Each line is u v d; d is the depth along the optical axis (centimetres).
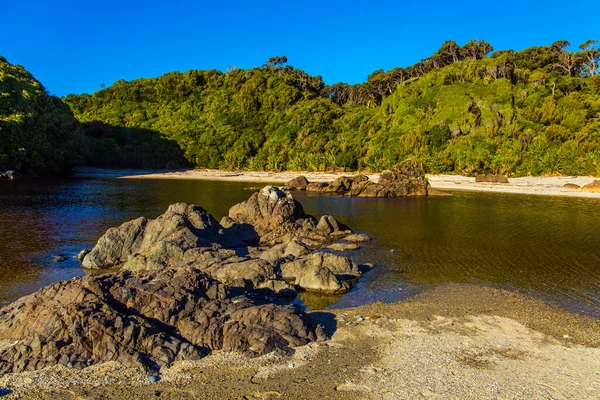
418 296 1911
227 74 17362
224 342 1354
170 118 14188
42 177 8719
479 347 1387
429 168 9231
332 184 6825
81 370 1215
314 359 1295
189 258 2245
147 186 7419
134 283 1538
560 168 8269
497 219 4041
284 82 15888
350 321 1605
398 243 3014
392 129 11281
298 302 1847
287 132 12500
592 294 1931
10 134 8188
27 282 2114
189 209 2852
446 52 14825
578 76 13362
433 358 1308
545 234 3312
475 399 1091
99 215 4122
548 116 10175
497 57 12788
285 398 1094
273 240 3050
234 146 12044
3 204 4769
